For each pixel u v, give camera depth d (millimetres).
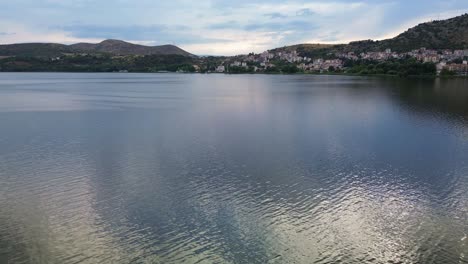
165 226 22297
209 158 35031
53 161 34125
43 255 19578
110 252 19828
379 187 28000
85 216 23516
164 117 59062
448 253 19516
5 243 20594
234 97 93500
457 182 28953
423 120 55594
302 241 20688
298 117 58938
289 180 29359
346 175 30516
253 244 20438
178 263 18938
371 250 19875
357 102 79188
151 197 26203
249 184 28516
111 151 37469
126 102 80938
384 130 48031
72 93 104188
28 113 62500
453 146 39688
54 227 22219
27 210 24297
